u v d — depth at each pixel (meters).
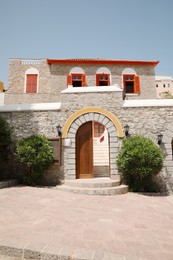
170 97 26.05
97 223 4.07
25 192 6.62
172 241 3.31
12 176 8.57
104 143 13.31
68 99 9.01
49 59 14.73
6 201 5.41
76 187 7.57
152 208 5.46
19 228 3.59
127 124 8.68
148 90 15.20
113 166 8.41
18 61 15.40
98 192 7.07
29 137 8.34
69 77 14.76
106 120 8.75
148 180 8.03
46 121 8.91
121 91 8.98
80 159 8.93
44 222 3.96
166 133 8.55
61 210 4.85
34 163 7.70
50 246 2.88
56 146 8.72
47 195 6.35
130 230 3.75
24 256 2.77
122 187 7.47
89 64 15.23
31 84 15.11
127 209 5.25
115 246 3.06
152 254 2.84
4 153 8.38
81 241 3.17
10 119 9.02
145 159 7.26
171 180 8.20
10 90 14.84
